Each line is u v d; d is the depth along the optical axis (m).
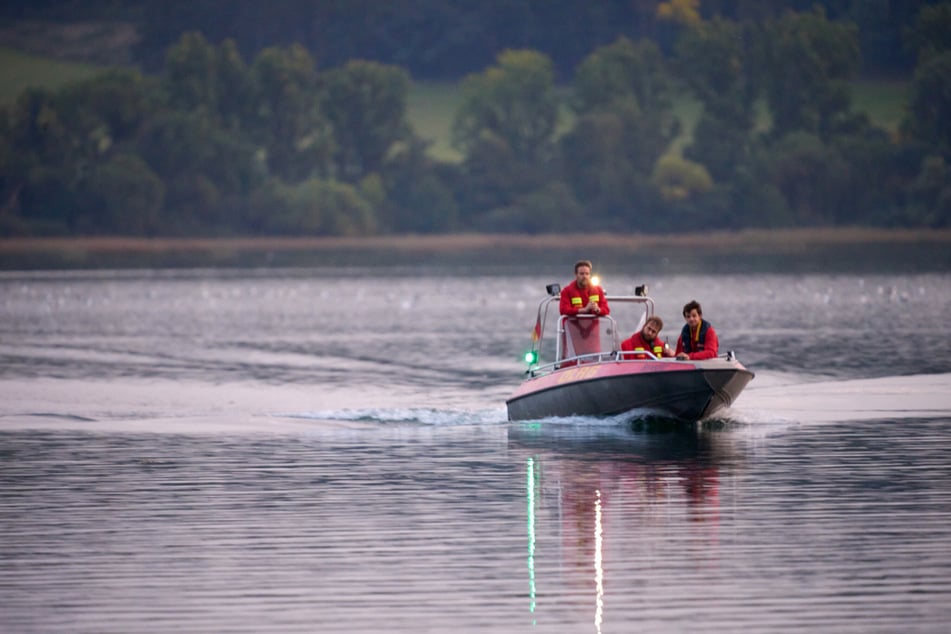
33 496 67.50
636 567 52.09
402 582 50.59
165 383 126.38
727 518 60.28
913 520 59.34
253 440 87.31
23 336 197.00
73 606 48.00
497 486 69.00
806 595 48.12
